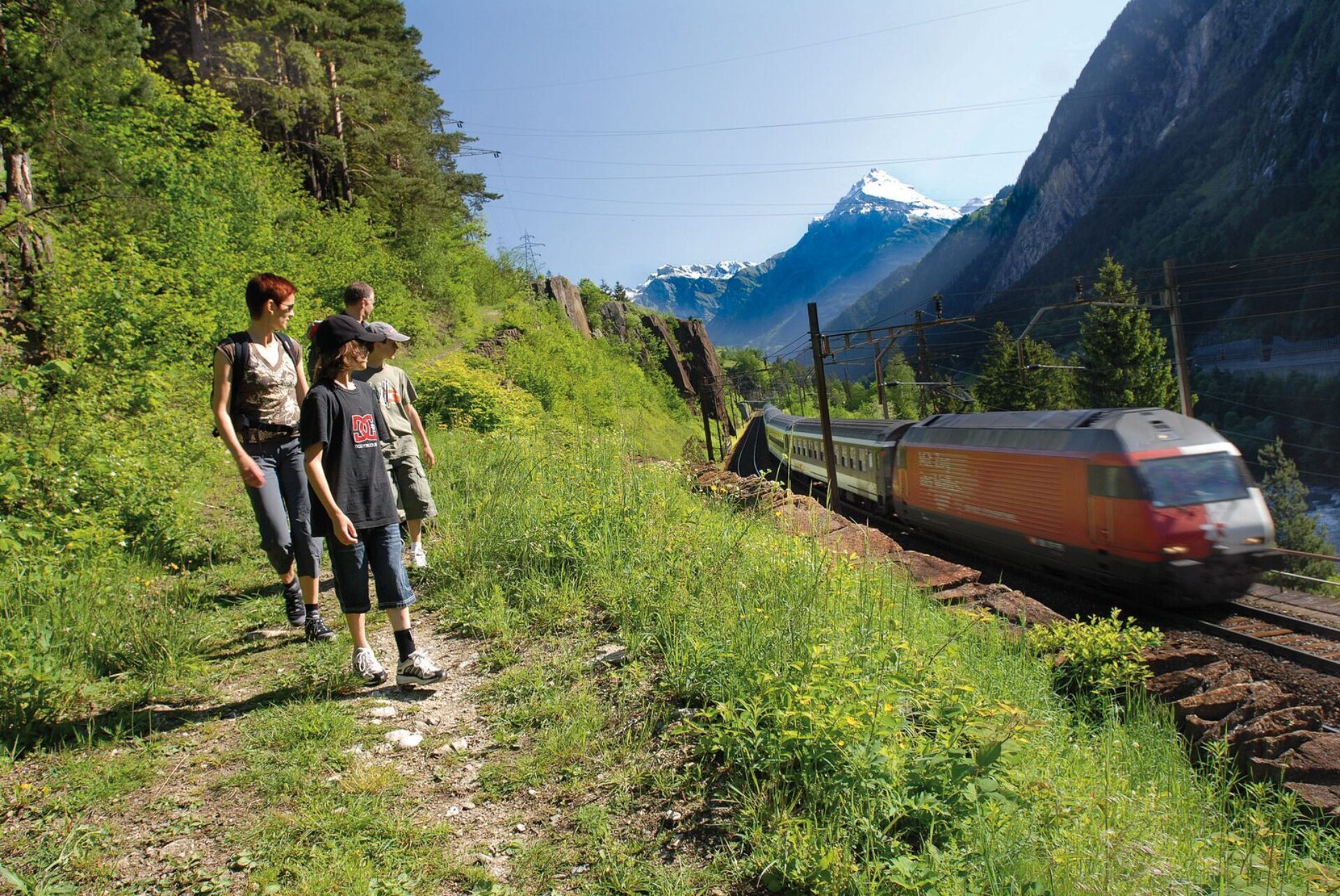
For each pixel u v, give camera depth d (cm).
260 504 459
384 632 485
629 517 625
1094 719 593
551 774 319
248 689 394
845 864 248
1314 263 12875
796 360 8844
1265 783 483
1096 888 261
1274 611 1091
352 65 2750
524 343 3091
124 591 479
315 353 440
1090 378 5422
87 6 1390
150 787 298
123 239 1200
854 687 325
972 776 297
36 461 539
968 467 1642
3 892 228
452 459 934
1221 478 1155
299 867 251
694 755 328
